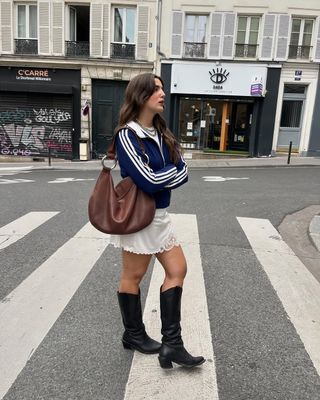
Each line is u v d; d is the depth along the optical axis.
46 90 19.25
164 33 18.75
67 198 8.72
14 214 7.18
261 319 3.47
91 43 18.91
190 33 18.84
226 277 4.39
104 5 18.56
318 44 18.22
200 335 3.17
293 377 2.70
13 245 5.38
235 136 20.00
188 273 4.46
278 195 9.41
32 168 16.19
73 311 3.53
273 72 18.55
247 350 2.99
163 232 2.59
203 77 18.77
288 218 7.23
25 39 19.20
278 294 3.99
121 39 19.12
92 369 2.73
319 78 18.58
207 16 18.62
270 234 6.14
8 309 3.54
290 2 17.95
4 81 19.61
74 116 19.70
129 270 2.71
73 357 2.86
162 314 2.62
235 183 11.34
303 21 18.30
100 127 19.86
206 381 2.60
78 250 5.16
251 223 6.76
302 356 2.94
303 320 3.47
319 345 3.09
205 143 20.06
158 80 2.51
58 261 4.75
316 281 4.36
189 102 19.62
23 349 2.94
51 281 4.18
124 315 2.82
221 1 18.22
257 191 9.96
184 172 2.58
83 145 19.22
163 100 2.51
